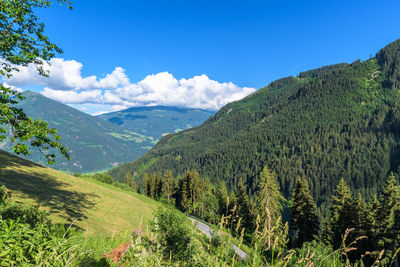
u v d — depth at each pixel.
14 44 9.25
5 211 3.89
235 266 2.37
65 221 11.38
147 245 3.24
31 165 31.75
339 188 31.81
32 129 7.54
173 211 5.84
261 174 32.22
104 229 13.34
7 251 1.81
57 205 15.59
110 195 33.66
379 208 25.39
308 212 37.69
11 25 9.09
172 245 3.97
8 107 7.41
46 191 19.55
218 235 2.71
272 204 30.52
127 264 2.66
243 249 2.45
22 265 1.85
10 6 8.55
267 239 2.35
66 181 30.45
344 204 29.41
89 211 17.95
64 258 2.07
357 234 24.33
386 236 22.67
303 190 38.72
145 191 105.38
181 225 5.03
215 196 67.44
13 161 28.84
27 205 4.36
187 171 75.62
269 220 2.36
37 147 8.02
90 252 2.69
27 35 9.40
